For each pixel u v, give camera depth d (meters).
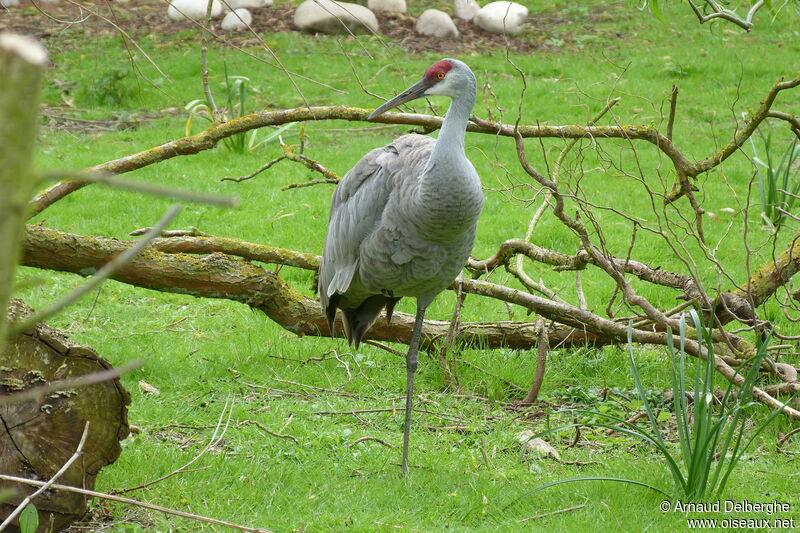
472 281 10.78
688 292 10.87
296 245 15.88
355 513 7.43
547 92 25.95
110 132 22.78
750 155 21.61
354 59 28.78
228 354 11.36
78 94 25.28
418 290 9.16
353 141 22.78
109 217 17.06
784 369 10.17
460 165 8.21
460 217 8.36
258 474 8.16
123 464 8.07
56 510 6.69
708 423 7.55
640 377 11.04
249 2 32.97
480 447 8.62
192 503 7.53
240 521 7.25
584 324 10.59
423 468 8.40
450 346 10.95
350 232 9.14
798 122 10.53
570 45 31.59
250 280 10.73
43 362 6.78
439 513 7.53
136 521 7.20
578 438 8.99
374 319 10.26
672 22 34.25
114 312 12.88
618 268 10.60
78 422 6.89
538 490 7.54
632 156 21.44
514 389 10.70
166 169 19.88
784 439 8.89
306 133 23.12
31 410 6.70
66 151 20.67
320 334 11.39
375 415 9.83
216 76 26.83
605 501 7.70
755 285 10.78
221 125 10.77
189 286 10.52
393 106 8.58
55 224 16.44
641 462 8.56
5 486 6.46
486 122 10.98
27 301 12.70
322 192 19.05
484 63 29.11
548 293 11.32
